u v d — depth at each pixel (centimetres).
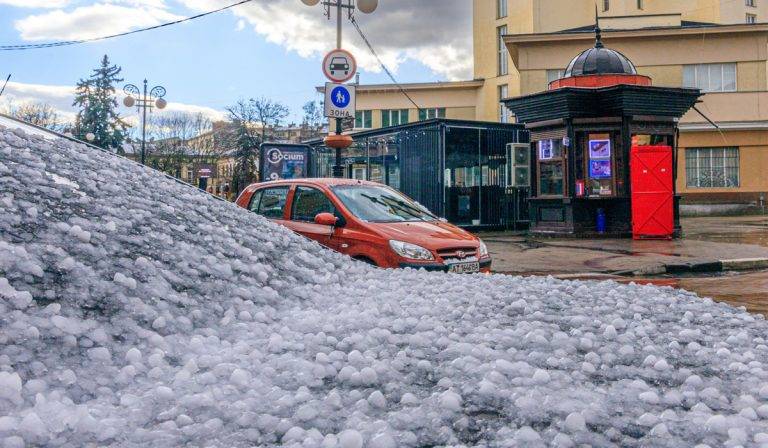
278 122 5969
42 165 566
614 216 1711
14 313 311
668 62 3080
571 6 3803
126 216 523
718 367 330
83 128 5697
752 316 481
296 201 841
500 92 4103
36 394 247
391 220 782
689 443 228
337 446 215
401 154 2094
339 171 1373
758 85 3050
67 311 336
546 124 1772
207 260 503
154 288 409
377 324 402
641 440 229
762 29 2983
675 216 1688
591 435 231
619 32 3048
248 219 711
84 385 269
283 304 482
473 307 456
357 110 4606
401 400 269
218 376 295
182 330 370
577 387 291
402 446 222
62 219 459
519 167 1988
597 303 503
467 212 2022
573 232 1714
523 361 326
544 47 3112
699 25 3297
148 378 291
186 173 6216
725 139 3119
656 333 403
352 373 301
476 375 301
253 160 5888
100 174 633
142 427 235
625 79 1770
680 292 570
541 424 244
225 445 221
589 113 1723
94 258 416
